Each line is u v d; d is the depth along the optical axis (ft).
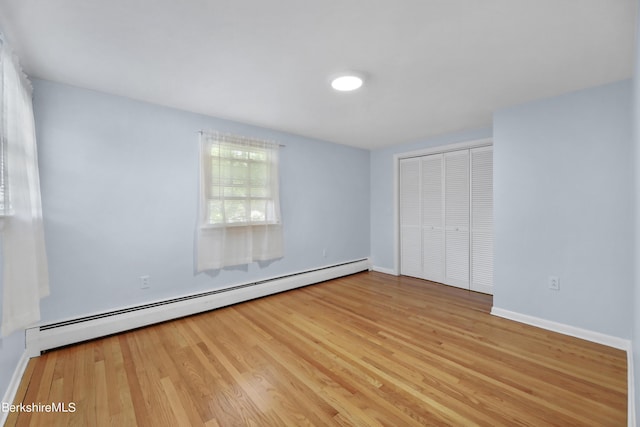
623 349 7.39
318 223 14.30
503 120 9.55
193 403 5.46
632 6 4.66
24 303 5.30
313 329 8.79
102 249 8.31
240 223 11.03
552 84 7.75
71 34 5.51
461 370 6.52
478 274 12.55
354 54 6.28
